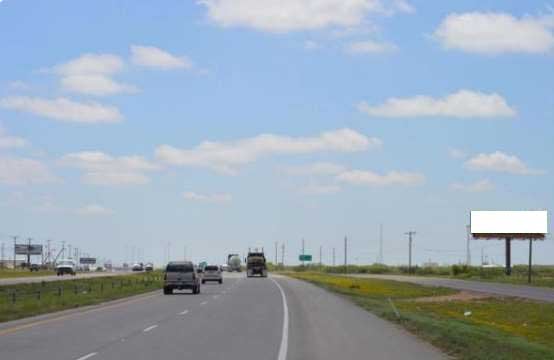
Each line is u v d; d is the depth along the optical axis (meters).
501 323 44.62
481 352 22.20
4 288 64.44
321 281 105.44
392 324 33.59
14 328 30.44
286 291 70.38
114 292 64.81
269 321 34.81
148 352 21.95
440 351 22.80
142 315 38.53
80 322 33.72
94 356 20.84
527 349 24.84
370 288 86.44
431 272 169.75
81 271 185.25
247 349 22.92
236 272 179.38
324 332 29.25
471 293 76.88
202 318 36.47
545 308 55.91
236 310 42.84
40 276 116.31
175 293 66.25
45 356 20.80
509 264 130.50
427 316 41.94
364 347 23.81
